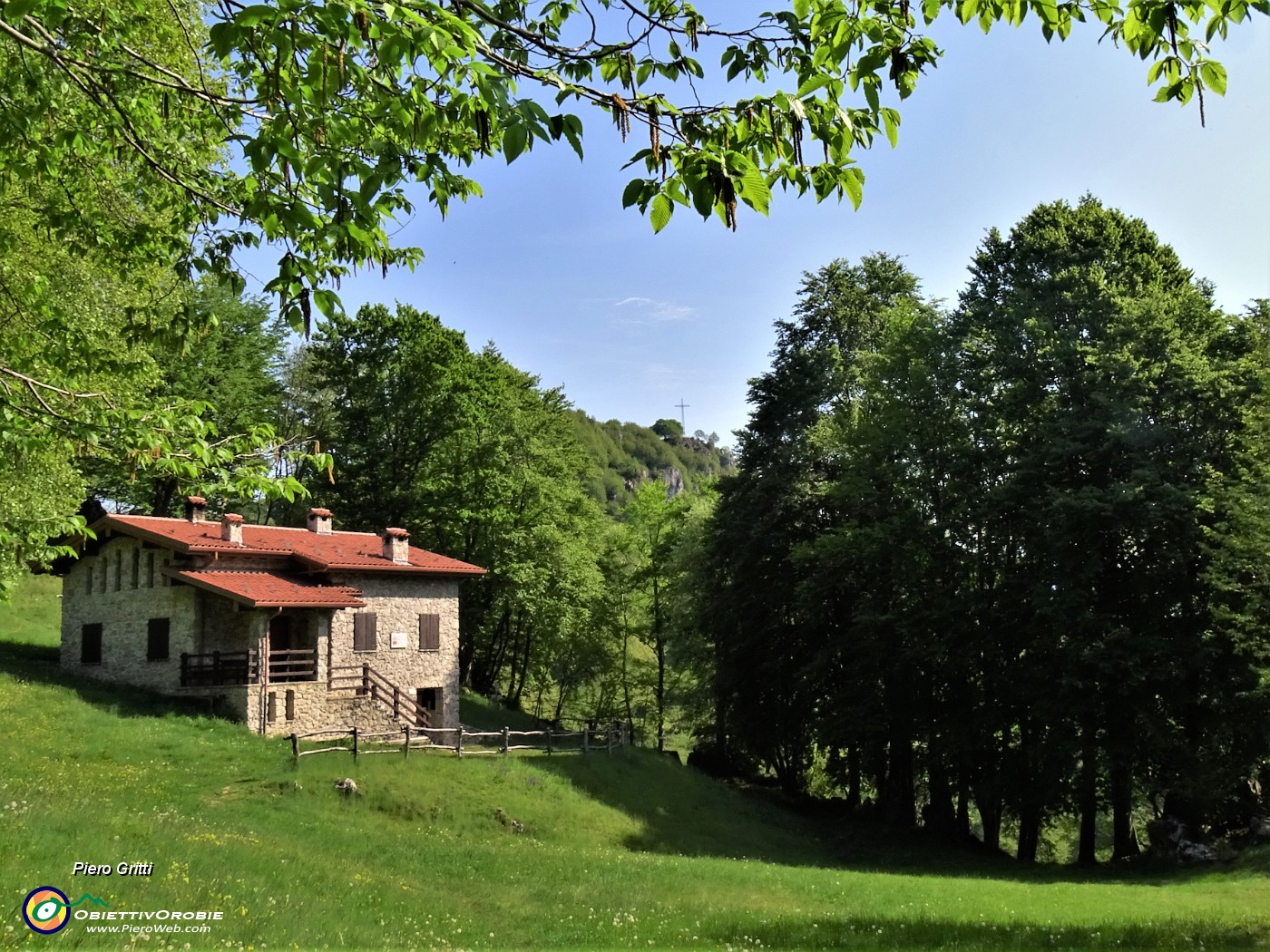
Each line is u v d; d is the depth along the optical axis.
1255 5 5.08
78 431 7.67
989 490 32.78
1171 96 5.67
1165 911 18.48
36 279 9.38
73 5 7.82
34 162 8.16
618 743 36.25
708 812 31.91
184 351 8.38
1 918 8.84
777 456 41.97
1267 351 28.45
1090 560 28.86
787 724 40.94
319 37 4.46
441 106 5.09
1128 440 28.45
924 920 16.31
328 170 5.32
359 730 31.64
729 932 14.57
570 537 54.25
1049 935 15.27
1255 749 26.41
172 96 7.76
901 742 37.06
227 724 27.66
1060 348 30.98
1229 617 25.41
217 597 31.45
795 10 5.09
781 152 5.00
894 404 36.84
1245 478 25.66
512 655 59.84
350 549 36.19
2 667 31.02
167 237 8.48
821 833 34.84
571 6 5.59
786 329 45.25
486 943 12.75
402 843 20.31
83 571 34.31
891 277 45.50
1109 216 36.62
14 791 16.70
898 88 5.21
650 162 4.59
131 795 20.19
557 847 22.98
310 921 11.42
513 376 60.38
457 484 48.72
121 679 32.22
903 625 32.91
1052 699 30.11
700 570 46.69
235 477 8.17
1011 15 5.42
